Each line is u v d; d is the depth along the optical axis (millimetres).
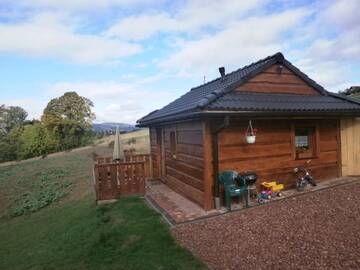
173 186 11055
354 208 6934
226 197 7879
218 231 6332
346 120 10836
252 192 8500
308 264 4594
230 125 8367
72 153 35625
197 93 11680
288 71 10039
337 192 8516
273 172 9102
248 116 7934
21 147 45188
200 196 8367
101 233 7031
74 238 7594
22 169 27609
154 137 13906
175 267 4969
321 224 6141
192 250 5574
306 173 9359
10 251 8570
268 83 9609
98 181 9812
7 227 11898
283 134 9312
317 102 9719
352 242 5160
